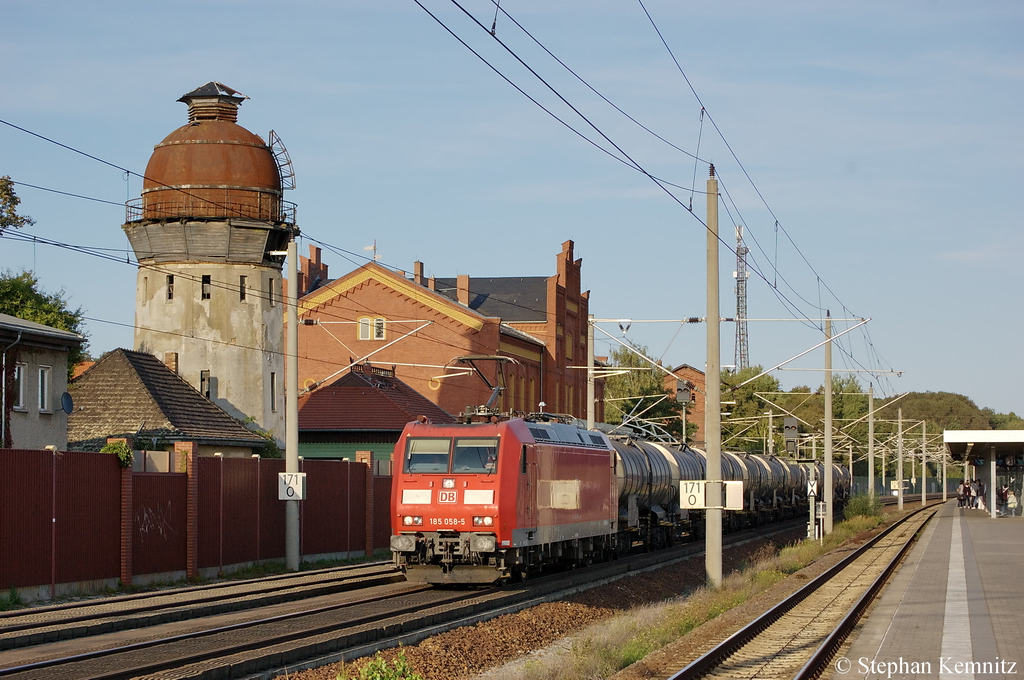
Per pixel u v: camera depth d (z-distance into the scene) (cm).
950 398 18225
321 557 3322
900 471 7456
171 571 2642
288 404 2966
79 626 1748
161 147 4534
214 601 2125
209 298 4450
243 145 4522
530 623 2073
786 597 2330
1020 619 1853
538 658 1800
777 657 1650
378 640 1689
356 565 3266
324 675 1449
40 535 2236
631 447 3884
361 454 3641
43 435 3281
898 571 2797
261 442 4050
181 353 4425
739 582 2719
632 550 4056
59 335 3319
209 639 1667
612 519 3303
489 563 2403
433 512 2406
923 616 1900
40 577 2231
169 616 1934
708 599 2416
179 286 4444
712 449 2645
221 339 4431
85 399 3756
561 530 2783
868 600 2209
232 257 4469
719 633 1884
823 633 1878
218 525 2834
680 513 4450
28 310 5131
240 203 4456
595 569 3053
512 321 7419
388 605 2116
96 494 2405
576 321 7956
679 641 1800
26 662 1472
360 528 3578
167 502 2644
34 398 3247
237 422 4091
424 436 2475
